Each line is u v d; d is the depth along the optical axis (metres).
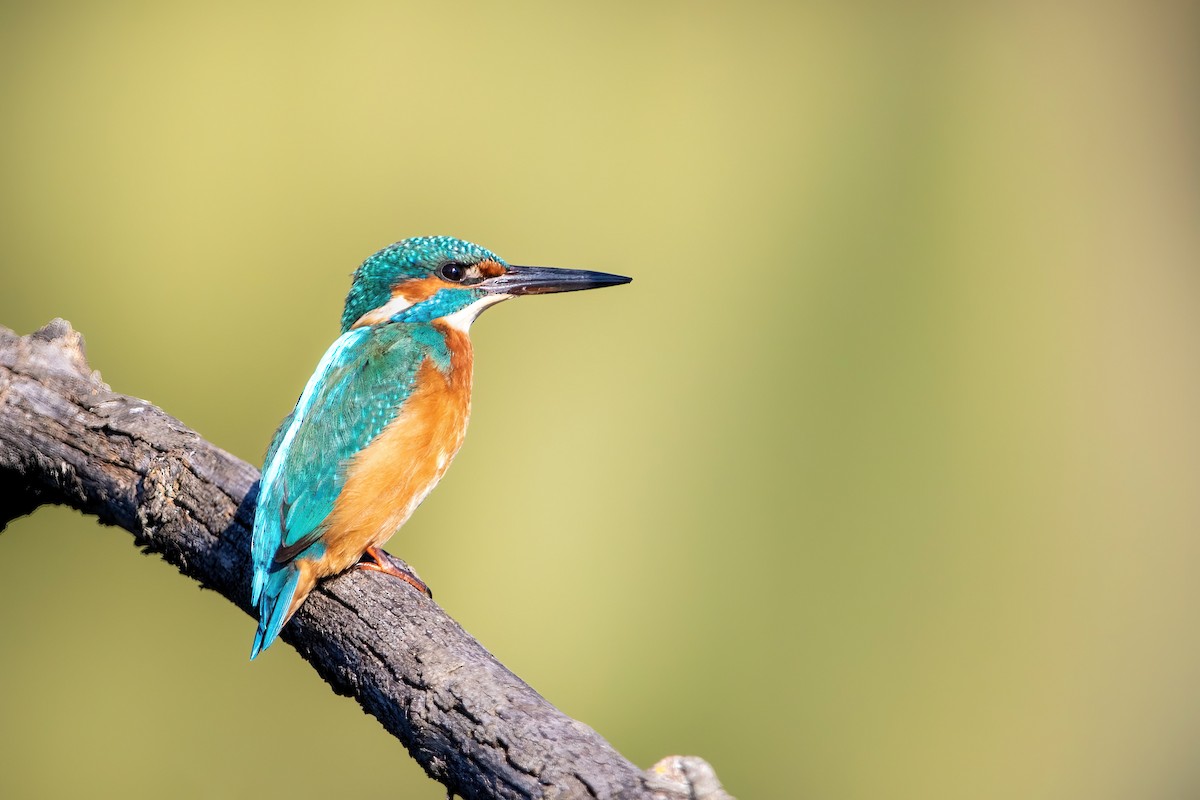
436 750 5.21
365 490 6.82
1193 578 13.95
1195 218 15.34
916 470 13.52
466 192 14.24
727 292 14.16
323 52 14.12
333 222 13.93
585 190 14.34
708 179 14.39
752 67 14.67
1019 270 14.55
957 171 14.62
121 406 7.54
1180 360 14.82
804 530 13.07
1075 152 14.98
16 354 7.84
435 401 7.32
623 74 14.55
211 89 13.91
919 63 14.66
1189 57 15.84
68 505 7.80
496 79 14.34
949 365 14.03
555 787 4.68
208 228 13.77
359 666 5.94
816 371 13.81
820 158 14.48
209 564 6.91
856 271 14.26
